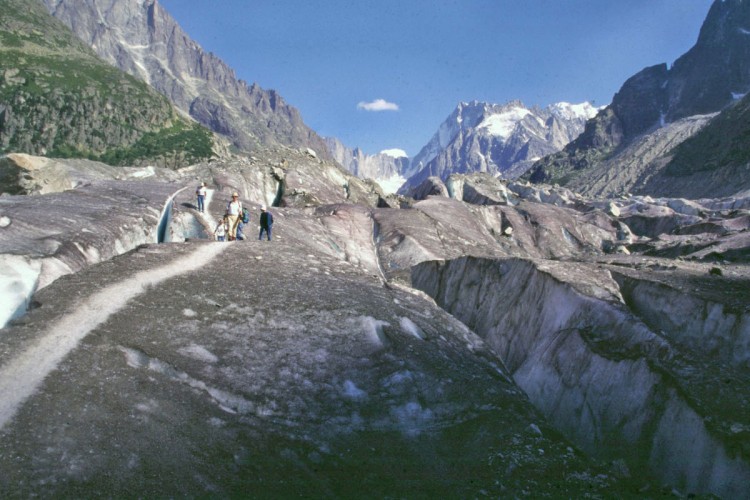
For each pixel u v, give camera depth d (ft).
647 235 193.36
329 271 66.28
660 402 44.47
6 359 34.35
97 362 36.27
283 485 30.01
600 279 67.56
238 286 53.98
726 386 43.60
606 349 53.83
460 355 54.08
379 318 52.95
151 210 90.84
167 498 26.71
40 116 641.40
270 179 188.34
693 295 56.29
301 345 45.44
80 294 45.55
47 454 27.40
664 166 602.44
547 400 56.44
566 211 189.98
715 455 37.58
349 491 30.89
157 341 40.65
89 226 70.79
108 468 27.61
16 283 48.52
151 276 52.54
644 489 34.83
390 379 43.73
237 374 39.55
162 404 34.12
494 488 32.86
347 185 223.71
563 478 34.73
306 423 36.68
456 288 90.02
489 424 41.04
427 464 35.45
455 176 283.18
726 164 495.00
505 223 164.66
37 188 96.07
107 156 639.76
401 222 125.70
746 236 105.81
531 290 72.18
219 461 30.55
